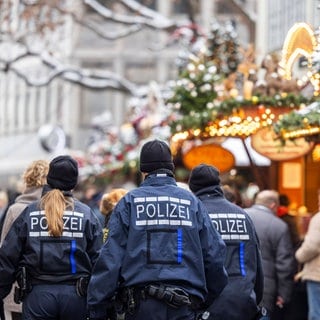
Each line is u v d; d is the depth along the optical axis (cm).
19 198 1519
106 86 4172
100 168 3819
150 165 1224
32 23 4669
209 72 2370
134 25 4288
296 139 2069
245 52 2227
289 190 2570
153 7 7525
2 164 6981
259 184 2391
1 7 4056
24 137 8412
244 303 1349
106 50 7712
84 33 7688
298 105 2100
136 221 1191
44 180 1513
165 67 7719
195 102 2359
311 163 2502
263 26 3375
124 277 1178
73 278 1319
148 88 3694
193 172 1388
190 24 3956
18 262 1322
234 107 2141
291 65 1795
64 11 4150
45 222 1312
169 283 1180
